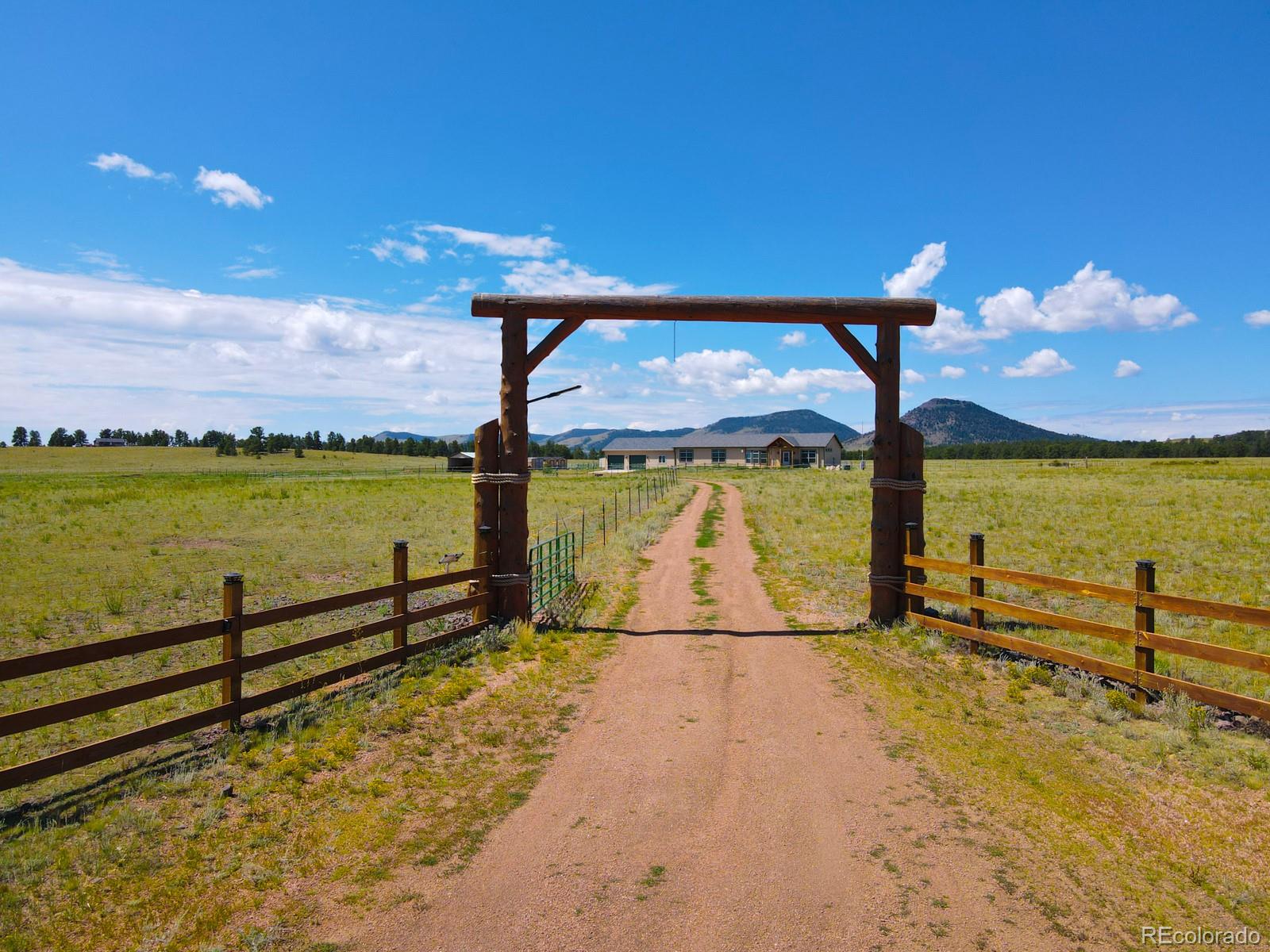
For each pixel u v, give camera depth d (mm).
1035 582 8266
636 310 10656
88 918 3834
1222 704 6293
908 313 10539
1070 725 6637
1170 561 15594
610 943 3732
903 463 10742
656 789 5586
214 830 4781
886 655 9156
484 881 4312
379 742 6324
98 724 7008
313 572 15852
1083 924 3855
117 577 15070
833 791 5488
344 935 3789
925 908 4004
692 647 9797
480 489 10656
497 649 9414
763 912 3992
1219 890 4152
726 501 38031
